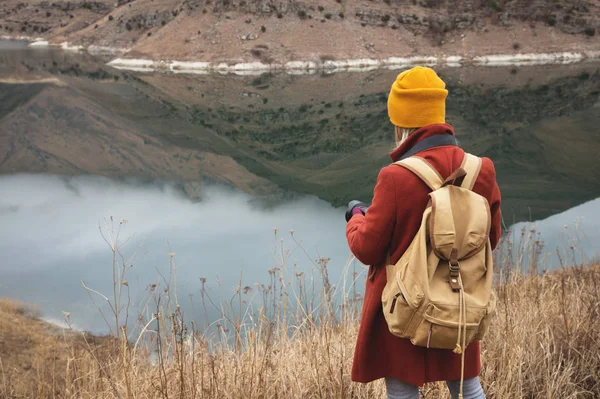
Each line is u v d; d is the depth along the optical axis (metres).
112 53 102.50
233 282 10.48
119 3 120.25
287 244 12.98
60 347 7.68
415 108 1.92
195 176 27.27
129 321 7.54
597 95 52.59
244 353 2.77
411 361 1.90
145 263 12.43
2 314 9.75
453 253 1.71
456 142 1.96
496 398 2.66
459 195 1.75
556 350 3.19
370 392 2.68
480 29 87.62
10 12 136.12
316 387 2.70
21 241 16.33
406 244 1.84
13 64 83.25
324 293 3.04
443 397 2.62
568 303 3.76
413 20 87.44
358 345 2.00
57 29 125.00
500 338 3.10
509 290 4.05
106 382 2.75
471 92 55.44
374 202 1.86
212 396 2.51
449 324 1.69
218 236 15.09
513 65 79.19
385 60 80.88
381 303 1.93
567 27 88.12
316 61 78.62
